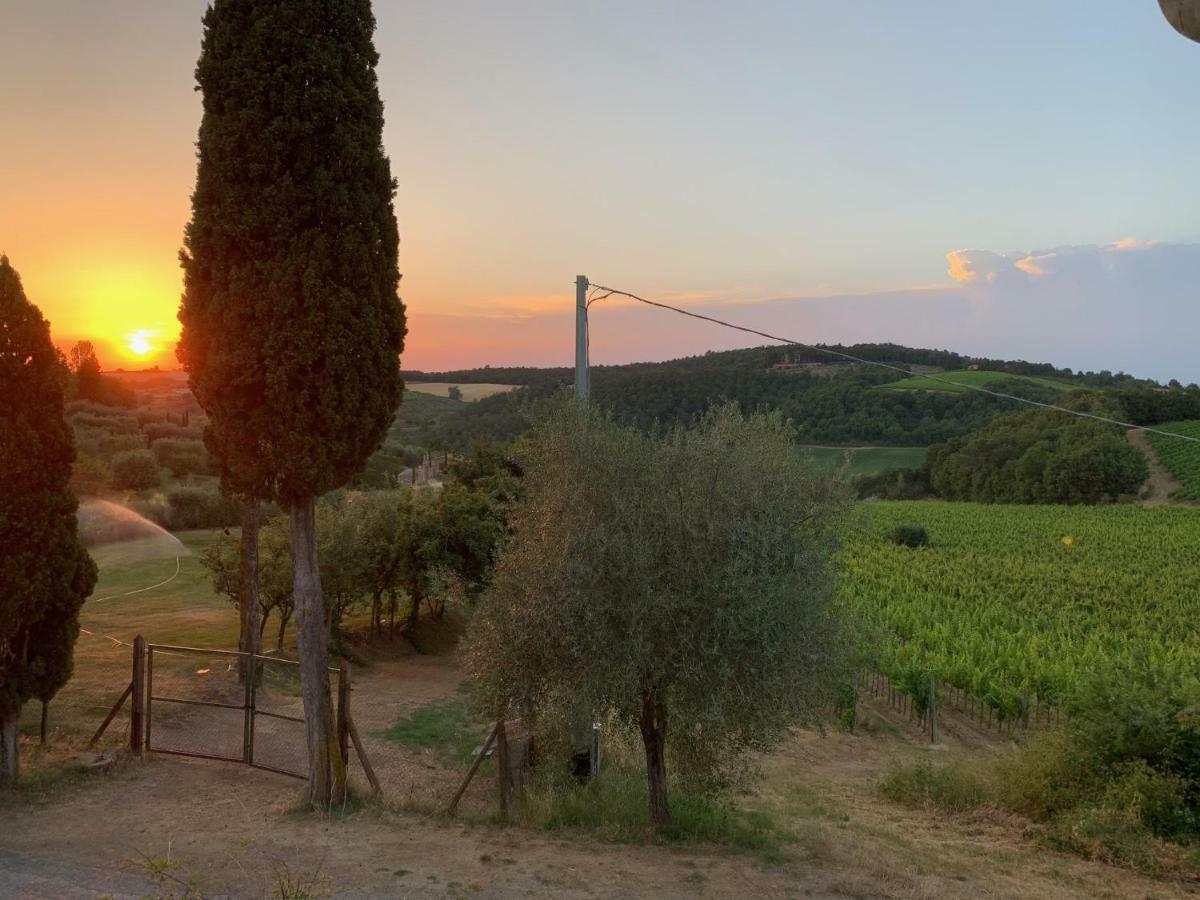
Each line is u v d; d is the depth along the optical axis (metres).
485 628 9.38
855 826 11.64
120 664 17.52
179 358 9.70
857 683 20.17
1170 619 33.22
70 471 10.49
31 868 7.46
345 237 9.37
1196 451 98.19
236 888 7.14
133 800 9.77
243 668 16.70
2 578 9.65
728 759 9.50
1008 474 95.56
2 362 9.73
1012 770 13.50
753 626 8.27
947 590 40.94
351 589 22.67
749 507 8.83
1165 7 3.88
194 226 9.24
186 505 46.16
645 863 8.52
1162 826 11.32
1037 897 8.77
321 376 9.26
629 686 8.66
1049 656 25.75
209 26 9.23
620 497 8.82
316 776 9.80
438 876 7.71
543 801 10.19
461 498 25.30
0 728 9.97
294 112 9.11
